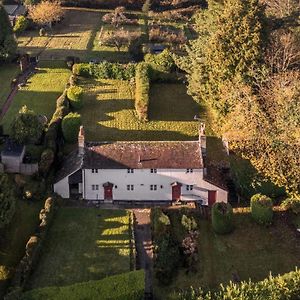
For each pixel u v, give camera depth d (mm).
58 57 139500
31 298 57062
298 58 101750
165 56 124750
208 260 69938
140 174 79688
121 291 58938
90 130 101875
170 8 185125
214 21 105188
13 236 71812
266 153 80938
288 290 58500
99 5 185000
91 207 79688
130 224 75938
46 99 114938
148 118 107750
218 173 84125
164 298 63125
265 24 96812
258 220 76312
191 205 80562
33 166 84125
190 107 113438
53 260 68000
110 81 125938
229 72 95688
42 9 158625
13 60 135750
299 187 79188
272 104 85125
